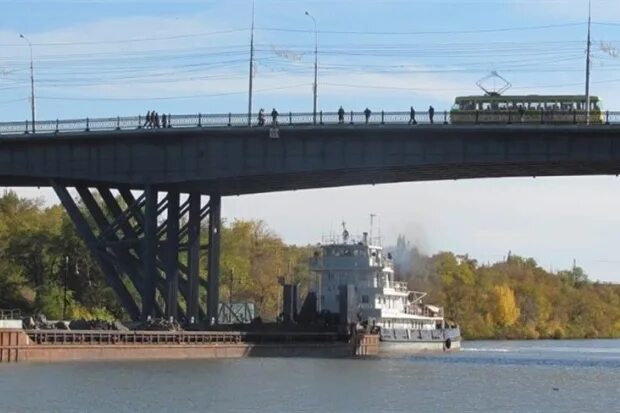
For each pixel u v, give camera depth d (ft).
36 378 558.56
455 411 473.26
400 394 531.50
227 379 579.48
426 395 529.45
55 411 444.55
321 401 494.18
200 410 456.45
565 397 532.73
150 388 523.70
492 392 549.54
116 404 466.70
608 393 553.23
